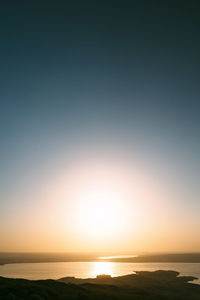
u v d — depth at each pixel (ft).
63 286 540.52
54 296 463.42
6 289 456.04
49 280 579.89
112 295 518.78
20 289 458.50
